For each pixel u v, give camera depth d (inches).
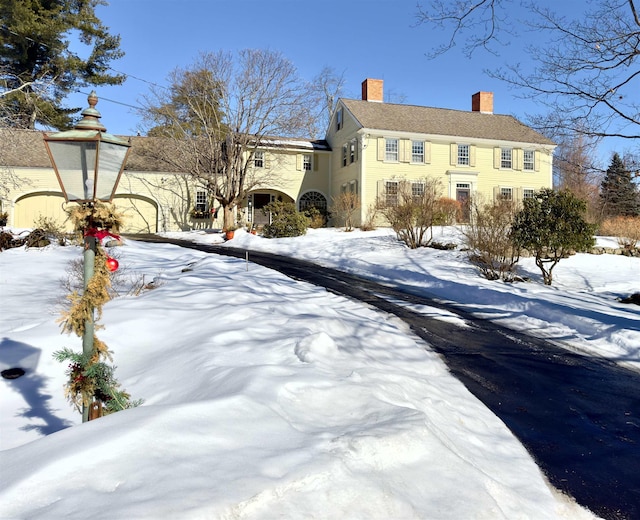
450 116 1141.1
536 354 256.2
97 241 129.8
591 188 960.3
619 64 313.1
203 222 1117.1
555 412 181.0
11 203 924.6
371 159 1006.4
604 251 626.2
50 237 587.8
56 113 948.6
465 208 810.2
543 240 443.2
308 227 966.4
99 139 119.6
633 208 800.9
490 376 217.9
